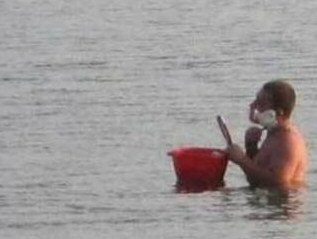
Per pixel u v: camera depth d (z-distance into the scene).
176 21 51.94
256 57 41.91
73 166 27.53
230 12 54.22
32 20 53.09
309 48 43.62
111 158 28.19
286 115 25.58
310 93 35.06
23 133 30.88
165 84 37.38
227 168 26.53
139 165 27.55
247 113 32.78
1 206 24.47
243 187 25.50
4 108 34.09
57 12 55.75
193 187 25.69
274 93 25.45
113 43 46.16
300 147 25.58
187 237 22.47
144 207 24.31
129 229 22.97
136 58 42.50
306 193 24.95
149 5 57.53
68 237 22.55
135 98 35.22
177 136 30.34
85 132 30.84
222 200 24.70
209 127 31.27
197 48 44.34
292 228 22.92
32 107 34.16
